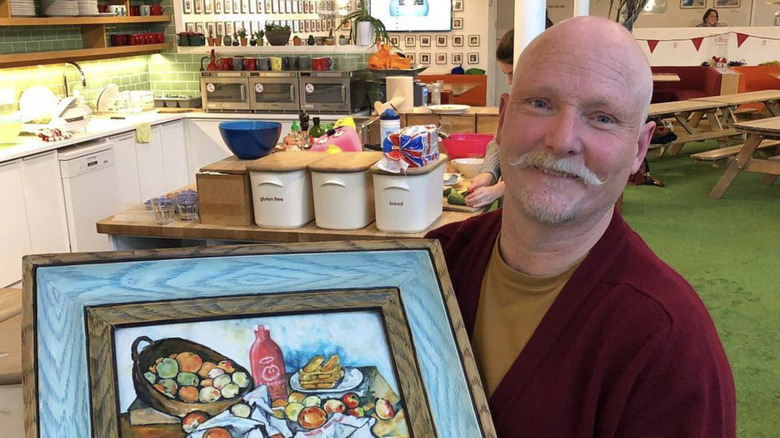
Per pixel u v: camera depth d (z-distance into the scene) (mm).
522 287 1159
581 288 1092
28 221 4668
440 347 1065
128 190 5820
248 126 3094
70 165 4941
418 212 2656
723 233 5777
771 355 3676
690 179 7762
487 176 3162
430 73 10625
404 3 10352
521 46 3756
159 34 7035
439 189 2789
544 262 1138
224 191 2838
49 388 947
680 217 6270
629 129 1039
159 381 998
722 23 13320
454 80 9820
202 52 7043
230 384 1011
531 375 1103
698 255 5242
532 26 3729
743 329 3979
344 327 1077
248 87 6438
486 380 1188
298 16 8852
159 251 1074
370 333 1076
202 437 968
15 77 5598
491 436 1003
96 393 969
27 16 5371
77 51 5910
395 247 1129
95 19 6020
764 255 5223
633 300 1042
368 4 10398
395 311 1089
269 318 1068
